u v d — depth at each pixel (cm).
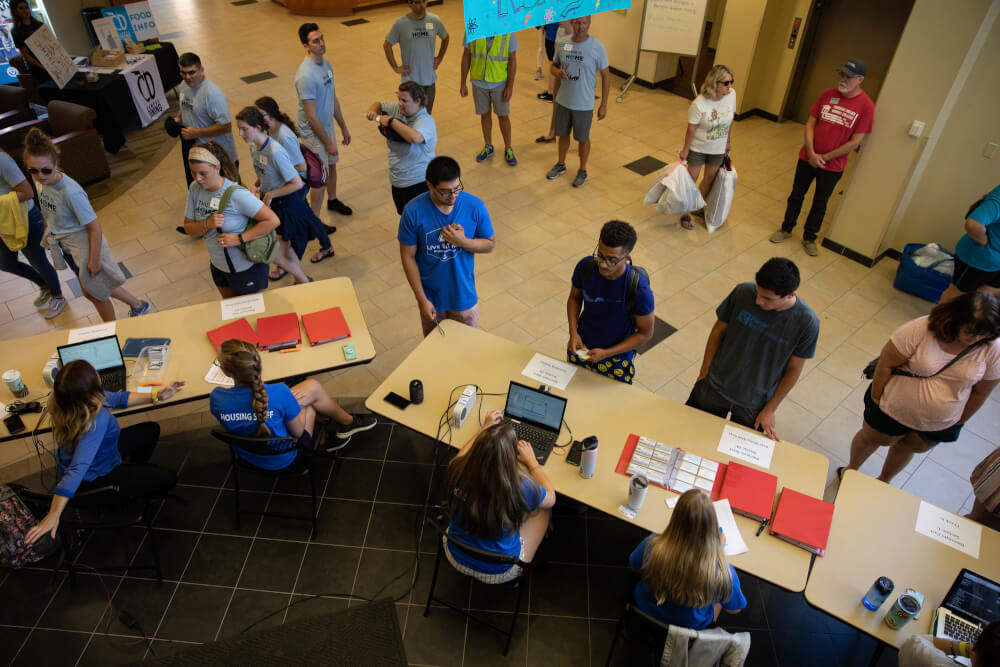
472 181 621
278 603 296
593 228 556
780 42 695
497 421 280
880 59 655
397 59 898
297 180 424
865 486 268
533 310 467
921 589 232
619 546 324
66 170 598
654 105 773
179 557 313
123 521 288
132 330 336
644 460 271
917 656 203
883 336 450
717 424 291
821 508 253
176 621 289
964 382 272
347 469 356
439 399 297
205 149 328
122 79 684
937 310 269
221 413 280
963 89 436
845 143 473
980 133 441
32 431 284
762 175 640
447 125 723
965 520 256
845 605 227
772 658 282
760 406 297
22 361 318
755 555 240
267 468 305
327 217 569
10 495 283
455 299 356
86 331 336
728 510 253
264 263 372
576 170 641
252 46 948
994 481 271
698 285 493
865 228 504
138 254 524
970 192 464
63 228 377
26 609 293
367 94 789
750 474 266
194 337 333
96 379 268
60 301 470
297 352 325
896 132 459
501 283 493
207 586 302
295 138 450
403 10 1106
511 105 773
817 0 659
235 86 810
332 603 296
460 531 251
